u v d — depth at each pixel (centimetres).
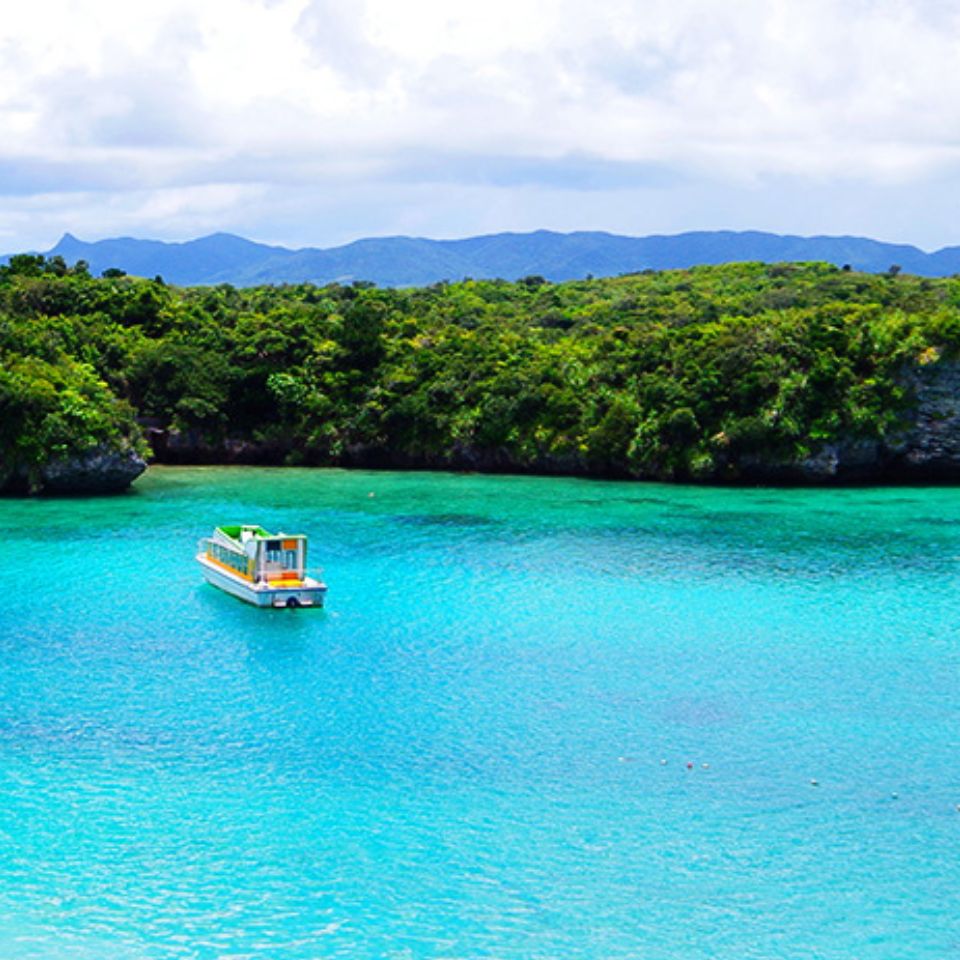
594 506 11250
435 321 17238
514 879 3944
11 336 13088
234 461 14650
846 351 13138
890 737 5188
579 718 5391
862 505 11350
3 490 11456
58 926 3622
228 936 3591
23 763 4797
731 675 6016
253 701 5569
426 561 8594
